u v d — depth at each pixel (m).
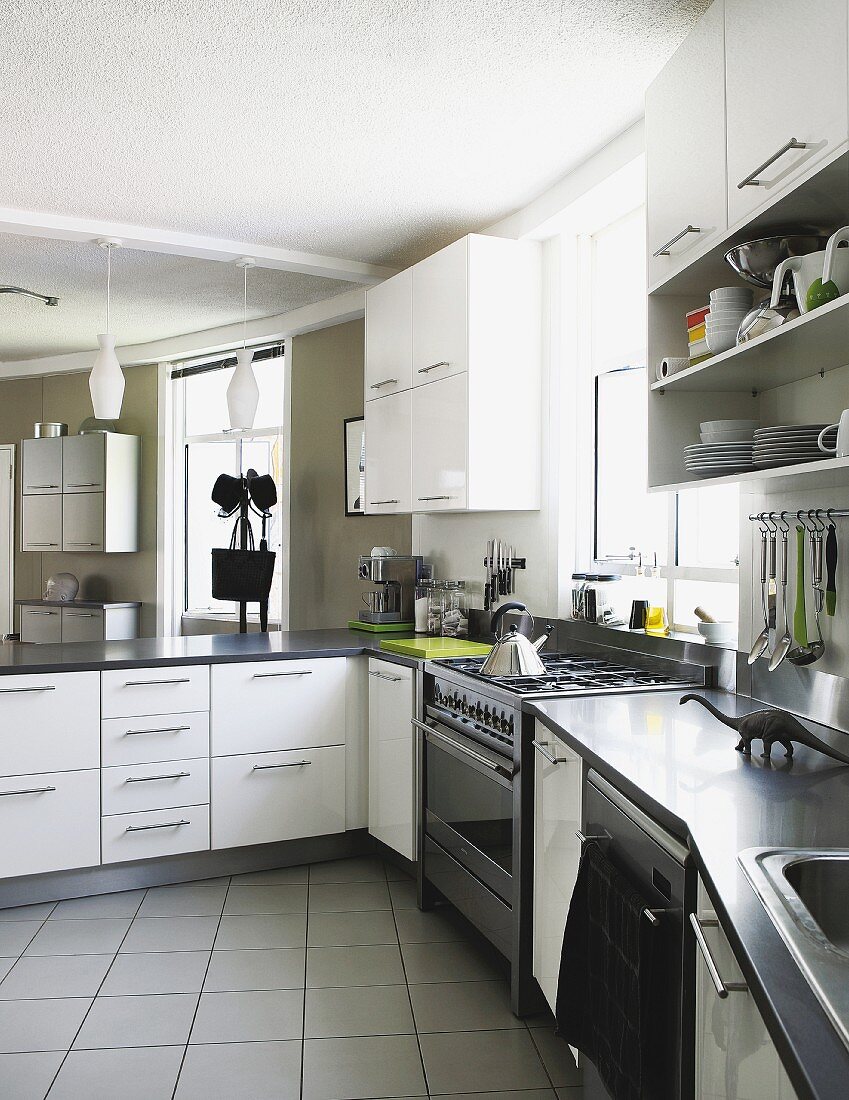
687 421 2.39
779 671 2.32
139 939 2.91
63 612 6.34
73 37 2.41
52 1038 2.31
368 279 4.46
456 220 3.81
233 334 5.70
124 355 6.33
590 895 1.82
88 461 6.25
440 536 4.41
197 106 2.80
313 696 3.58
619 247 3.45
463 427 3.48
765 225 1.87
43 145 3.09
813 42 1.62
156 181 3.40
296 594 5.52
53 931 2.97
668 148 2.26
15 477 7.13
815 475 1.78
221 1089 2.10
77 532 6.30
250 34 2.40
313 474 5.39
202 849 3.38
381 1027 2.39
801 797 1.56
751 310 2.07
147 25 2.35
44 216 3.73
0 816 3.06
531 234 3.58
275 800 3.51
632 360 3.38
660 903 1.51
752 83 1.84
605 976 1.69
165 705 3.32
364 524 5.05
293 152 3.14
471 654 3.35
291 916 3.11
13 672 3.08
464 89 2.70
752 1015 1.10
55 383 6.93
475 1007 2.50
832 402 2.11
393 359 4.01
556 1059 2.25
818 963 0.95
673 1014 1.43
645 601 3.13
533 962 2.41
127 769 3.26
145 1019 2.41
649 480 2.38
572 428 3.56
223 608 6.19
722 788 1.61
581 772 2.05
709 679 2.67
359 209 3.68
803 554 2.17
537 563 3.67
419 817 3.26
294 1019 2.42
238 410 4.16
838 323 1.65
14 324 5.68
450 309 3.57
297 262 4.23
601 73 2.60
